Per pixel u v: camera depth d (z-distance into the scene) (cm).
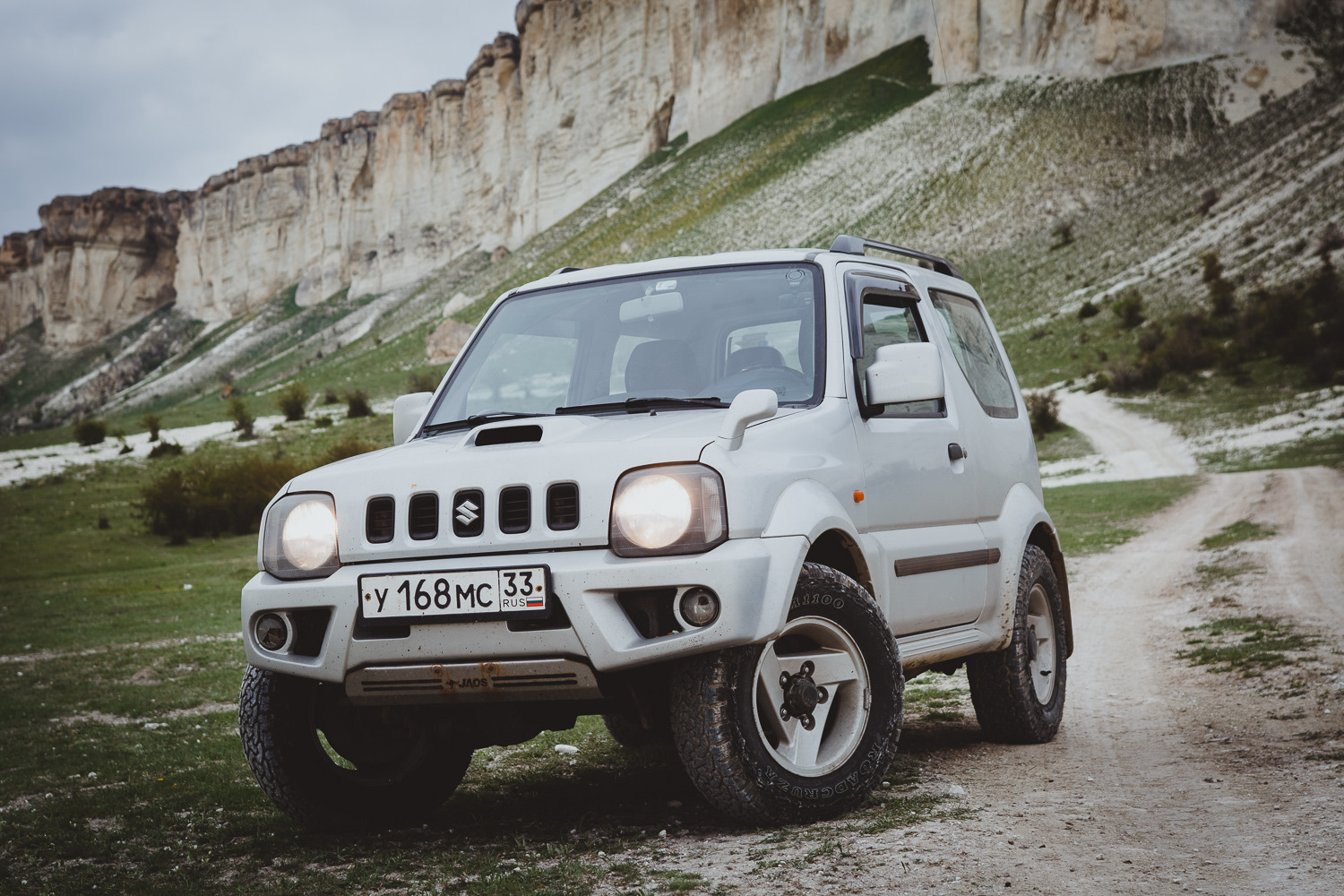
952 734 541
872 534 392
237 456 8175
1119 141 12438
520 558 329
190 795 495
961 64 15262
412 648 336
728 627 317
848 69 16900
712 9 17750
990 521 493
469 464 344
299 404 10162
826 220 12938
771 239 12938
